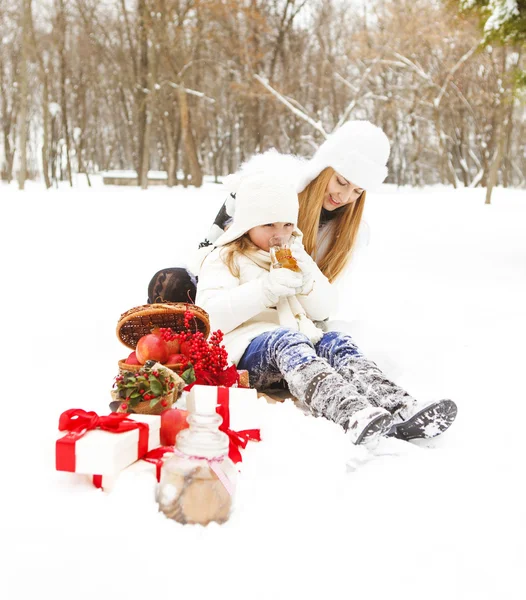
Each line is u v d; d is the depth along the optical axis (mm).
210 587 1512
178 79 27219
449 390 3205
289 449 2268
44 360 3520
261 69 30844
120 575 1547
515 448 2488
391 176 42688
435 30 29062
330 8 33031
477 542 1771
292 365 2633
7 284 5953
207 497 1785
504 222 14172
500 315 5051
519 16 9180
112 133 45344
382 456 2338
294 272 3018
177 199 18188
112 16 33344
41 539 1694
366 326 4199
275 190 3154
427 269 7656
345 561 1648
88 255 8078
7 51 33312
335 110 34250
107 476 1983
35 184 28828
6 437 2412
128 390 2420
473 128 39219
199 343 2746
